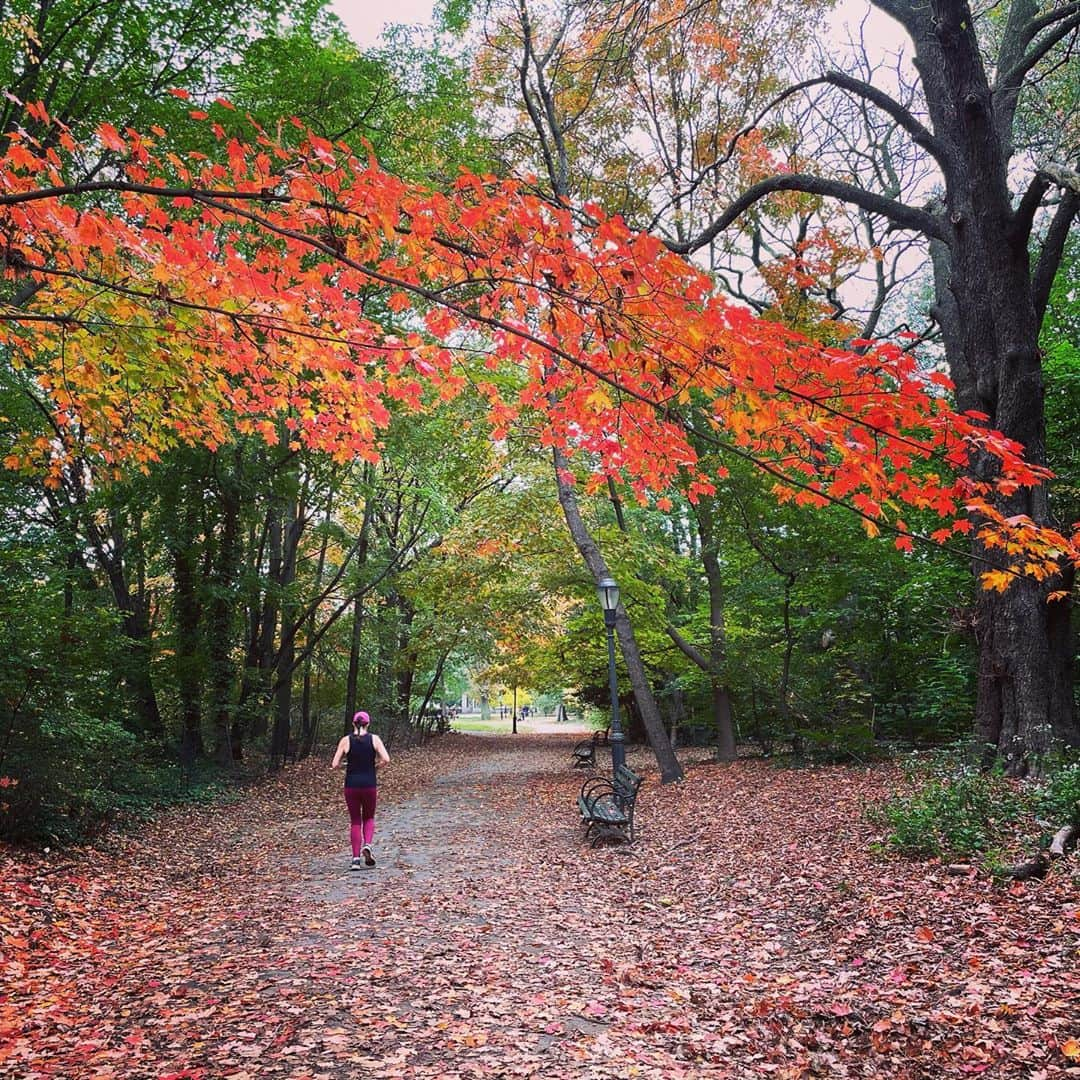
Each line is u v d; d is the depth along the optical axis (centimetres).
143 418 541
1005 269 895
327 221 312
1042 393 888
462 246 293
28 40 871
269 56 1144
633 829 1069
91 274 397
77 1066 379
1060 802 684
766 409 300
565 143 1628
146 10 1015
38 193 272
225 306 376
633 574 1808
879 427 284
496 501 1853
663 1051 397
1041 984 423
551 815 1314
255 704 1897
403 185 275
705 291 254
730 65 1323
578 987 493
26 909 666
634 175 1531
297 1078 365
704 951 558
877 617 1622
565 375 346
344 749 926
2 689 880
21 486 1223
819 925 582
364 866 926
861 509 328
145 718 1723
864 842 781
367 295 573
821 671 1681
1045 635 907
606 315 292
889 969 480
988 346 929
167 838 1136
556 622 2275
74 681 1040
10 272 377
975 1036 383
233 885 850
